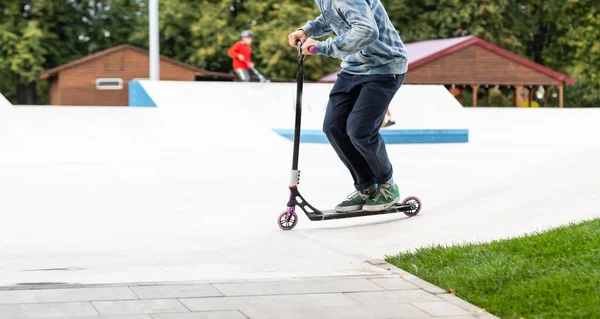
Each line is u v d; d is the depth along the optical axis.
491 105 43.62
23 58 40.19
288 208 6.89
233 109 16.44
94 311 4.38
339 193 8.88
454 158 12.45
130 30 46.75
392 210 7.10
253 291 4.86
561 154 13.08
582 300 4.37
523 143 15.52
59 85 38.06
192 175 10.37
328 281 5.13
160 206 8.10
